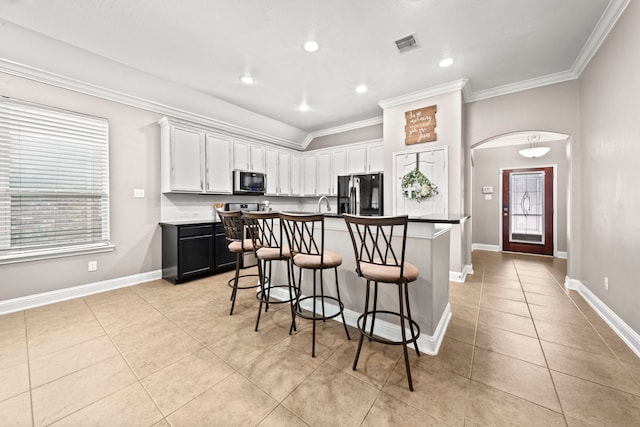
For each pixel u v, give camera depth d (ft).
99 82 9.70
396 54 8.88
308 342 6.50
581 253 9.87
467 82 10.82
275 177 16.61
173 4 6.55
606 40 7.51
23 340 6.58
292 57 9.03
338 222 7.64
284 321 7.66
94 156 9.96
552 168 17.12
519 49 8.63
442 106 11.46
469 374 5.25
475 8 6.79
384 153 13.12
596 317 7.80
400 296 4.93
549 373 5.26
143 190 11.32
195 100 12.16
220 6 6.64
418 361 5.70
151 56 8.90
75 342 6.48
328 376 5.21
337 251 7.70
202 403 4.52
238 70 9.88
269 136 16.72
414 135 12.17
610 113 7.35
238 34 7.77
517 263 15.02
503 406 4.43
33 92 8.61
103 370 5.40
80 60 8.80
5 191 8.25
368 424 4.09
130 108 10.89
